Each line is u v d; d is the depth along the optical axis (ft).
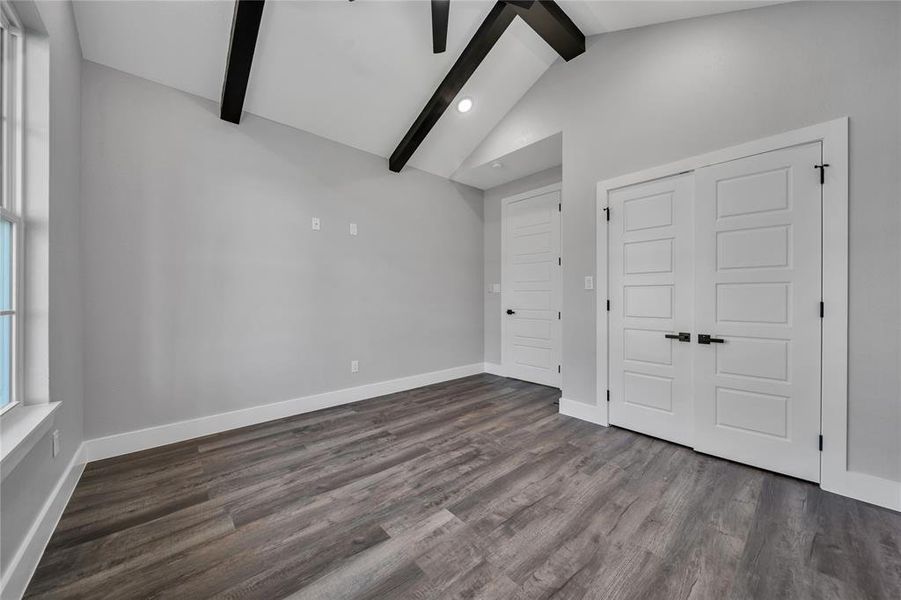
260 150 9.91
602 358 9.73
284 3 7.82
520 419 10.16
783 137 6.93
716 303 7.79
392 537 5.19
